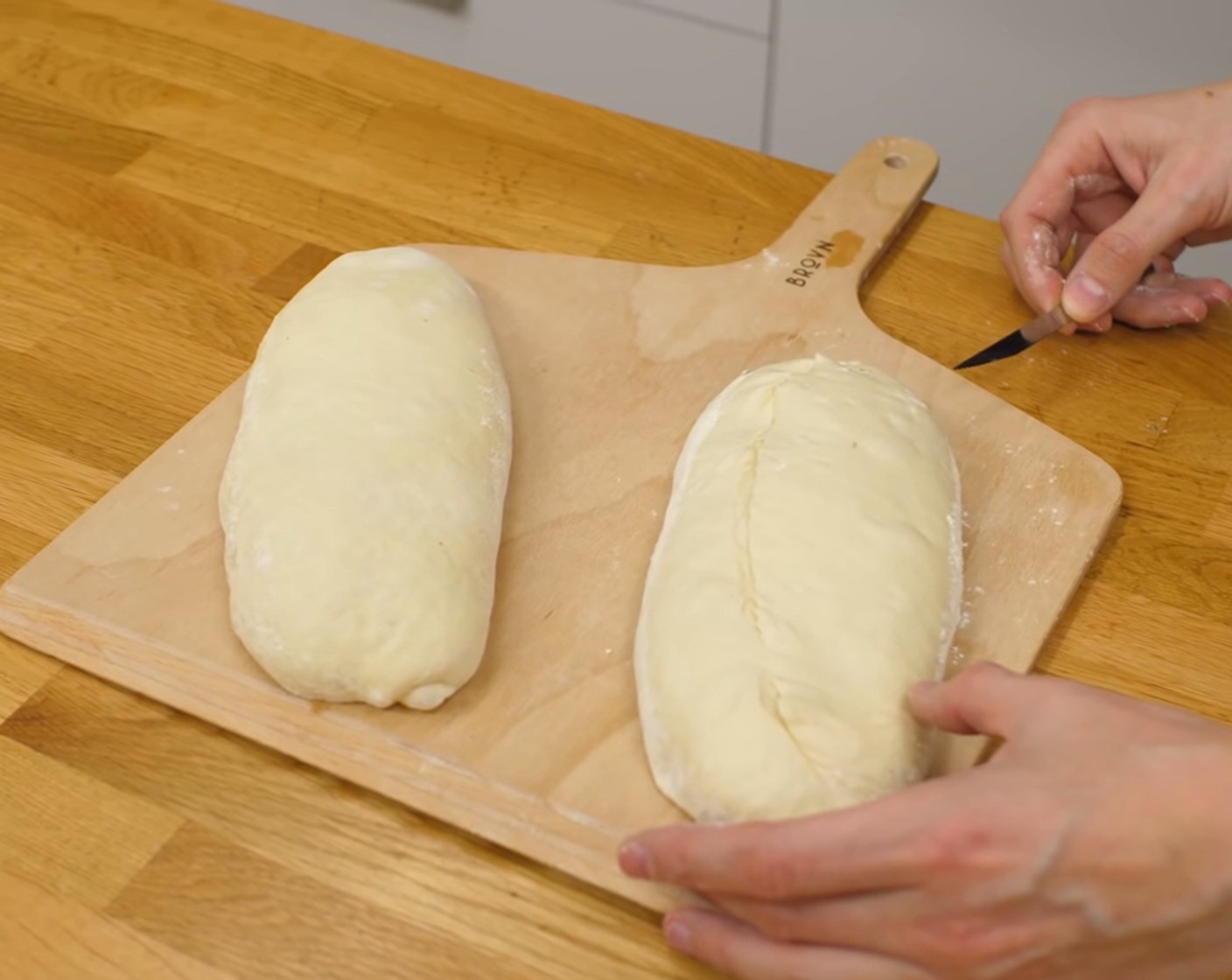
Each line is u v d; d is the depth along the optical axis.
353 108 1.24
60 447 0.92
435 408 0.85
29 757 0.74
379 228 1.12
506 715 0.76
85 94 1.25
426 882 0.70
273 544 0.77
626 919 0.69
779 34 1.72
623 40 1.80
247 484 0.81
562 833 0.71
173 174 1.16
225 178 1.16
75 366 0.98
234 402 0.94
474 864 0.71
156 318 1.03
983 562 0.85
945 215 1.16
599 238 1.12
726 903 0.64
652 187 1.17
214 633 0.79
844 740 0.69
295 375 0.86
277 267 1.08
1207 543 0.89
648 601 0.78
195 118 1.22
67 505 0.88
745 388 0.88
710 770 0.68
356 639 0.74
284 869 0.70
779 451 0.82
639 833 0.64
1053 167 1.06
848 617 0.73
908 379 0.98
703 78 1.81
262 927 0.67
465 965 0.67
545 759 0.73
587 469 0.90
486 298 1.03
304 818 0.72
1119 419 0.97
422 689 0.74
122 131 1.21
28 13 1.34
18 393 0.95
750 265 1.07
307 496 0.78
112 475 0.90
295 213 1.13
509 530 0.86
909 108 1.73
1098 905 0.57
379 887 0.69
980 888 0.57
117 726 0.76
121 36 1.32
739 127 1.84
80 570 0.82
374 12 1.88
